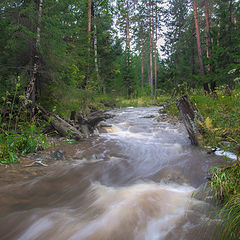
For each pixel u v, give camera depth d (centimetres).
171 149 470
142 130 727
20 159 385
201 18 1767
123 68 3141
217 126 470
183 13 2512
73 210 222
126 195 258
